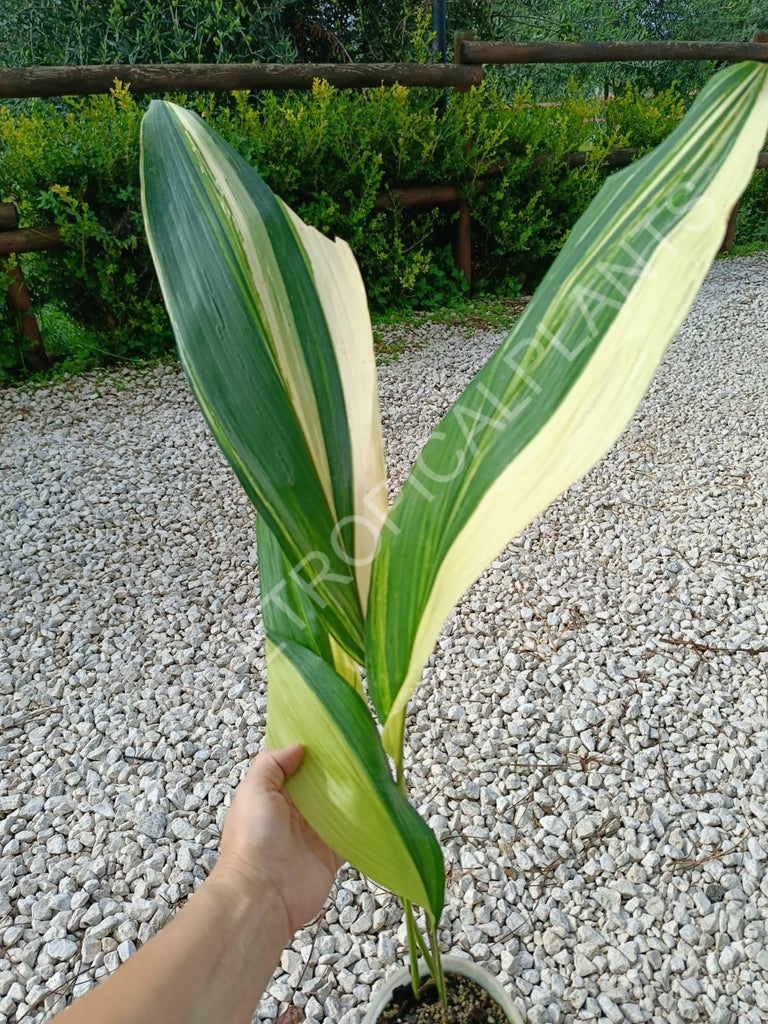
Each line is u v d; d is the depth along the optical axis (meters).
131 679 1.57
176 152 0.53
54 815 1.30
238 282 0.51
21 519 2.11
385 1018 0.82
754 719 1.44
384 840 0.50
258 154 3.02
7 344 2.88
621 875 1.18
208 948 0.50
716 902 1.13
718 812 1.26
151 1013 0.46
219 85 2.98
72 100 3.16
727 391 2.87
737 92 0.39
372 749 0.50
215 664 1.62
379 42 5.65
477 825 1.26
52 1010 1.03
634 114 4.16
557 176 3.71
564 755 1.38
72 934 1.12
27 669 1.60
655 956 1.06
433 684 1.55
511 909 1.13
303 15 5.42
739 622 1.69
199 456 2.45
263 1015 1.01
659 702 1.48
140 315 3.03
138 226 2.85
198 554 1.97
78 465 2.38
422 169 3.43
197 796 1.32
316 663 0.52
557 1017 1.00
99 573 1.90
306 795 0.51
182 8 4.84
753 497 2.18
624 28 6.94
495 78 5.84
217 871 0.55
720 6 7.00
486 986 0.83
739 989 1.02
